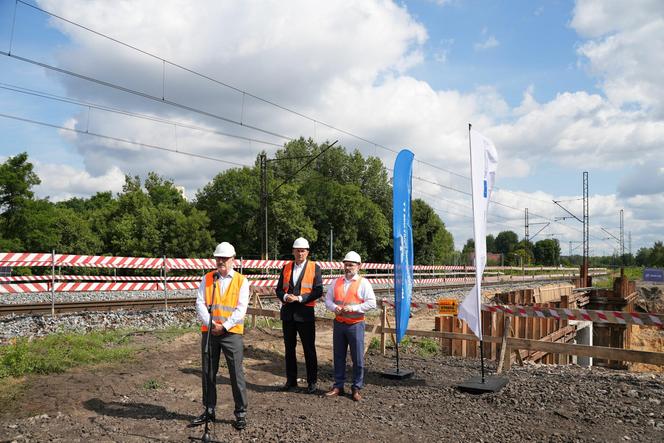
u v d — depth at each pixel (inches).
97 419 214.4
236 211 1863.9
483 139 295.4
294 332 273.3
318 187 2038.6
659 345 970.7
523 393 263.6
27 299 663.8
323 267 1049.5
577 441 200.1
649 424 219.1
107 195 2662.4
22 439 190.1
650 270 2071.9
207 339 207.9
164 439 196.9
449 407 245.8
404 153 301.3
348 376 313.7
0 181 1432.1
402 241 302.5
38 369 280.1
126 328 485.4
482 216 293.4
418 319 671.8
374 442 198.2
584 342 768.3
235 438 200.1
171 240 1728.6
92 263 554.3
